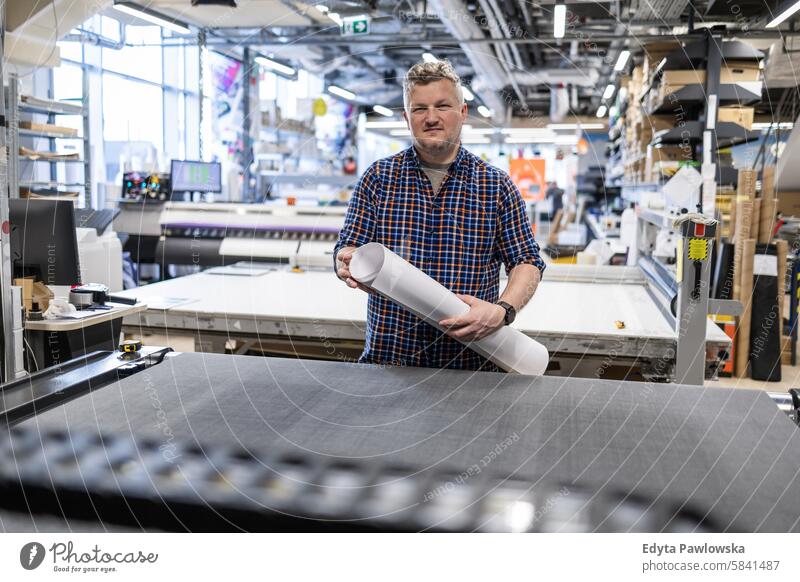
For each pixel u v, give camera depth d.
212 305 2.71
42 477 0.88
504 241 1.73
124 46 8.68
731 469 0.95
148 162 8.12
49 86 7.32
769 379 4.61
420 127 1.63
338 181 8.52
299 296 2.95
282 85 12.60
